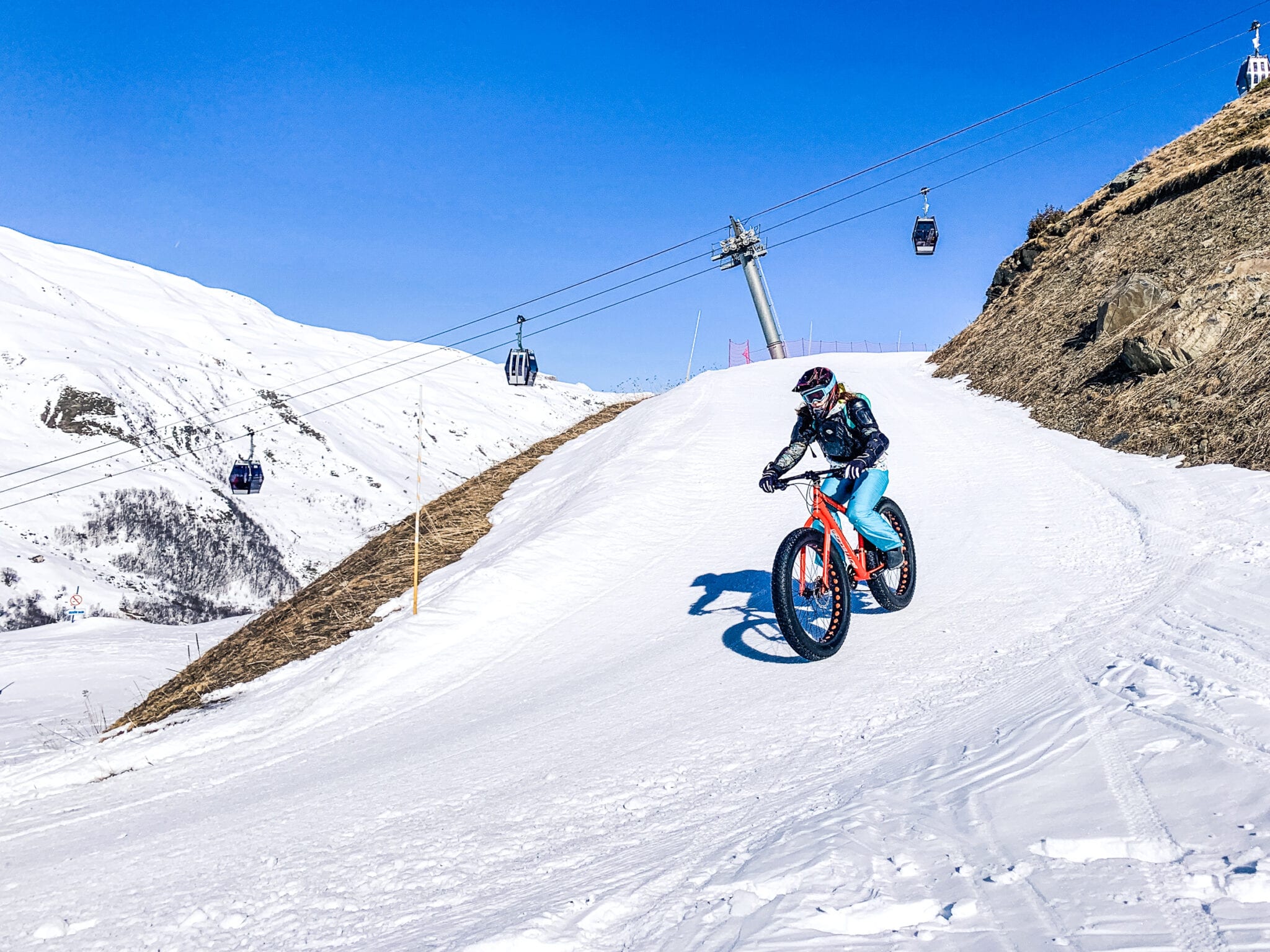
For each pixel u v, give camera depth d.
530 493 15.50
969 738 3.49
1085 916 1.87
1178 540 6.88
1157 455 10.16
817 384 5.89
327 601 11.80
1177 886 1.92
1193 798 2.36
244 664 9.94
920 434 14.25
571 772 4.41
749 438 15.02
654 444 14.85
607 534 10.32
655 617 7.57
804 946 1.95
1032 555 7.36
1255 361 10.55
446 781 4.71
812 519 5.78
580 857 3.23
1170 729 2.95
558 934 2.40
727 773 3.90
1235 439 9.31
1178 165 23.11
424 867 3.54
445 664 7.54
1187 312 12.41
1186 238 17.67
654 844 3.18
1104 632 4.84
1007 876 2.14
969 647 5.18
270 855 4.12
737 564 8.79
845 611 5.64
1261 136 20.20
